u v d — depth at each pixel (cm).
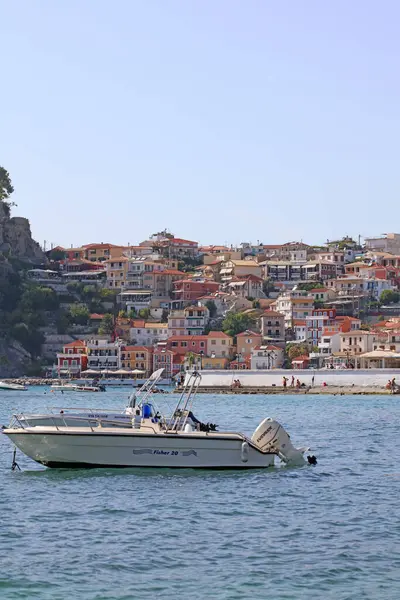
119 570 4209
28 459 7519
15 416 7631
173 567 4269
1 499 5759
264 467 6969
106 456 6681
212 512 5428
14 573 4138
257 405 17938
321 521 5212
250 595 3894
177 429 6994
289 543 4697
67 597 3847
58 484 6262
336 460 7788
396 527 5059
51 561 4328
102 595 3878
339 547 4619
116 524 5094
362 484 6438
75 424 7594
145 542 4700
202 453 6756
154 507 5550
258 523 5153
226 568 4259
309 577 4128
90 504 5612
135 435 6662
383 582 4066
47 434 6681
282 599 3847
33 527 5003
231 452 6812
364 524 5134
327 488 6250
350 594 3906
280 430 7056
